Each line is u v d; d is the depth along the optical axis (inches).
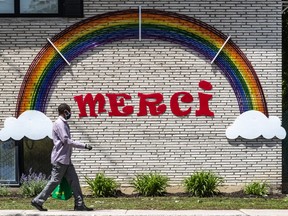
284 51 989.2
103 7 671.8
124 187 669.9
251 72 673.6
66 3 669.9
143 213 528.7
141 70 672.4
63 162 535.2
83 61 671.8
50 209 561.0
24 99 672.4
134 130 671.8
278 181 674.2
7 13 673.6
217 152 673.0
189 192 656.4
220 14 673.6
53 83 671.8
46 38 672.4
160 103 672.4
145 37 672.4
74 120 671.8
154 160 671.8
